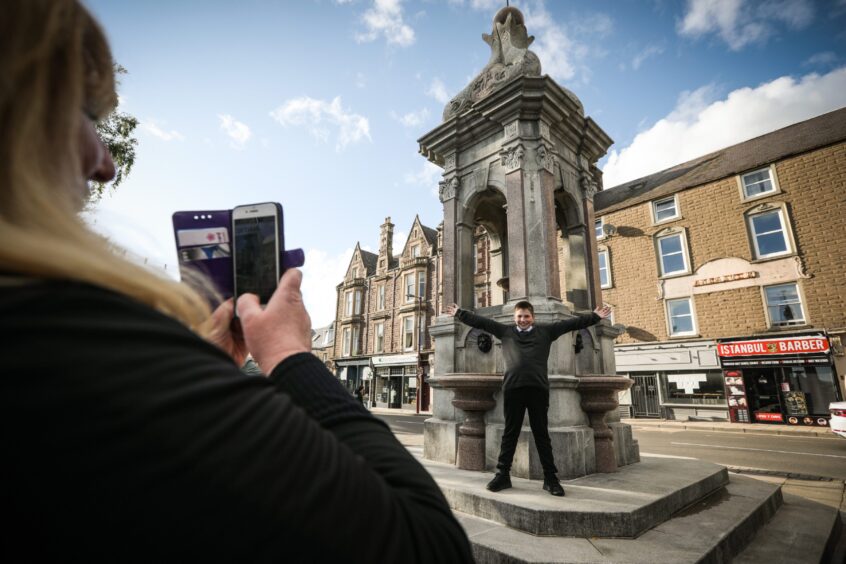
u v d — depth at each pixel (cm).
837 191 1543
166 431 31
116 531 28
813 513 420
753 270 1681
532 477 395
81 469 27
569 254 603
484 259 2361
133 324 36
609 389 443
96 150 56
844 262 1495
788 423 1505
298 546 34
